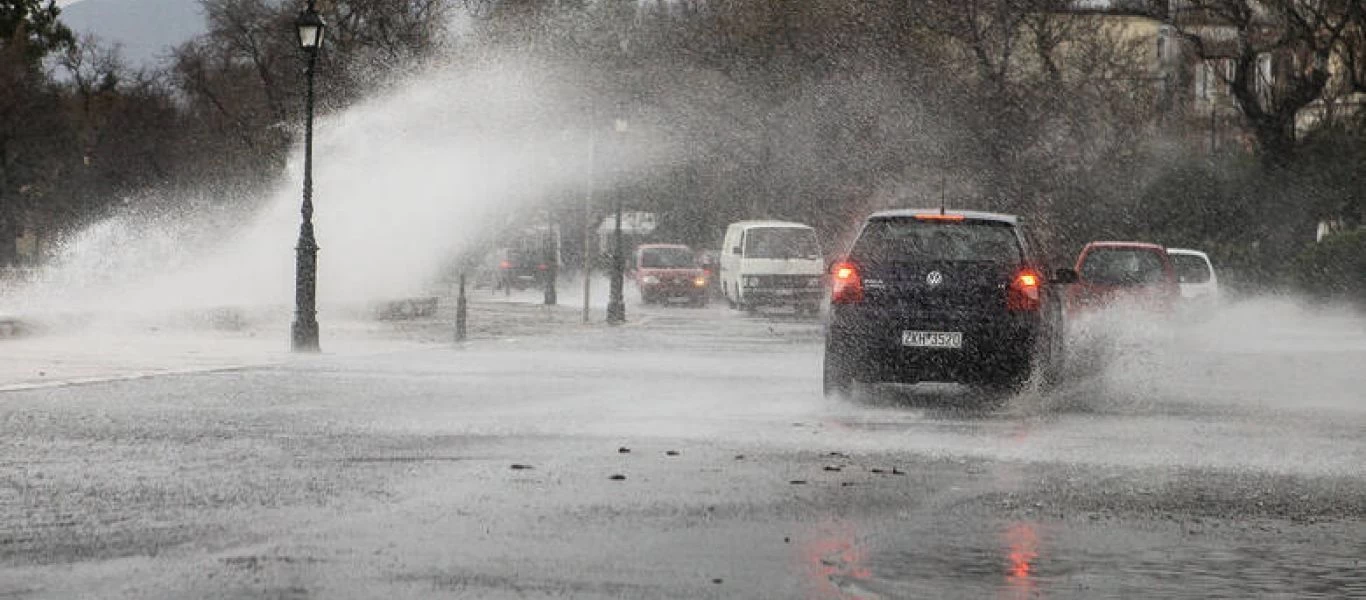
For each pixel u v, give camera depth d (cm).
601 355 4672
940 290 3083
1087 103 9444
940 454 2298
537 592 1280
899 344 3075
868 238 3133
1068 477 2064
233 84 13488
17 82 14162
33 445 2289
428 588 1288
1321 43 9044
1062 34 9638
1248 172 9100
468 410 2894
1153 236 9075
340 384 3469
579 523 1631
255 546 1475
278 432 2491
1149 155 9319
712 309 9638
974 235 3109
